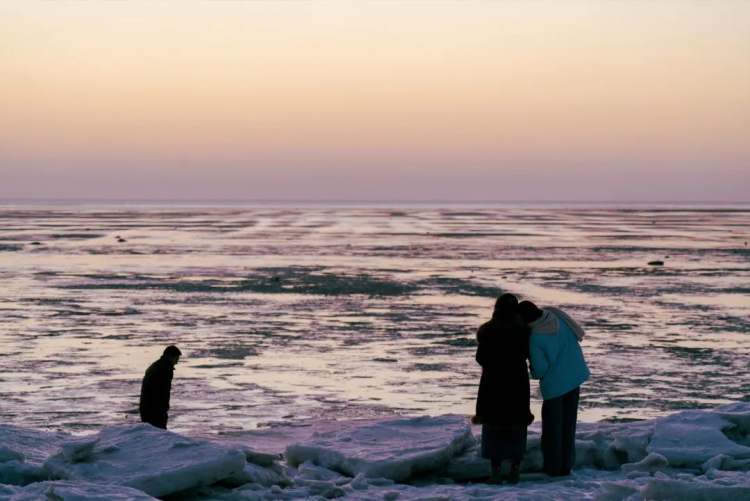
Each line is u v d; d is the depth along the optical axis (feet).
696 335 125.29
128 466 30.07
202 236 422.00
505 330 34.73
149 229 507.30
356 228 531.09
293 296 175.01
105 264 255.09
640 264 265.54
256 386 87.51
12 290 185.78
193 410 76.33
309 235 435.94
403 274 225.56
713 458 34.22
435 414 74.43
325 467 35.76
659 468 34.88
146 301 166.20
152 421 47.83
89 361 102.27
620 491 28.40
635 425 39.42
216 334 124.47
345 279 211.41
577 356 35.40
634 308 158.40
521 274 228.43
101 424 70.79
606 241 395.75
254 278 212.64
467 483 35.35
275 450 41.45
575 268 249.34
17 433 36.50
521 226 583.99
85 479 29.14
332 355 107.04
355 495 31.07
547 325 34.88
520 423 34.42
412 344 116.16
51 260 269.85
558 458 35.29
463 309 155.22
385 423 39.47
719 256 303.48
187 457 30.50
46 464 30.58
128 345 114.42
